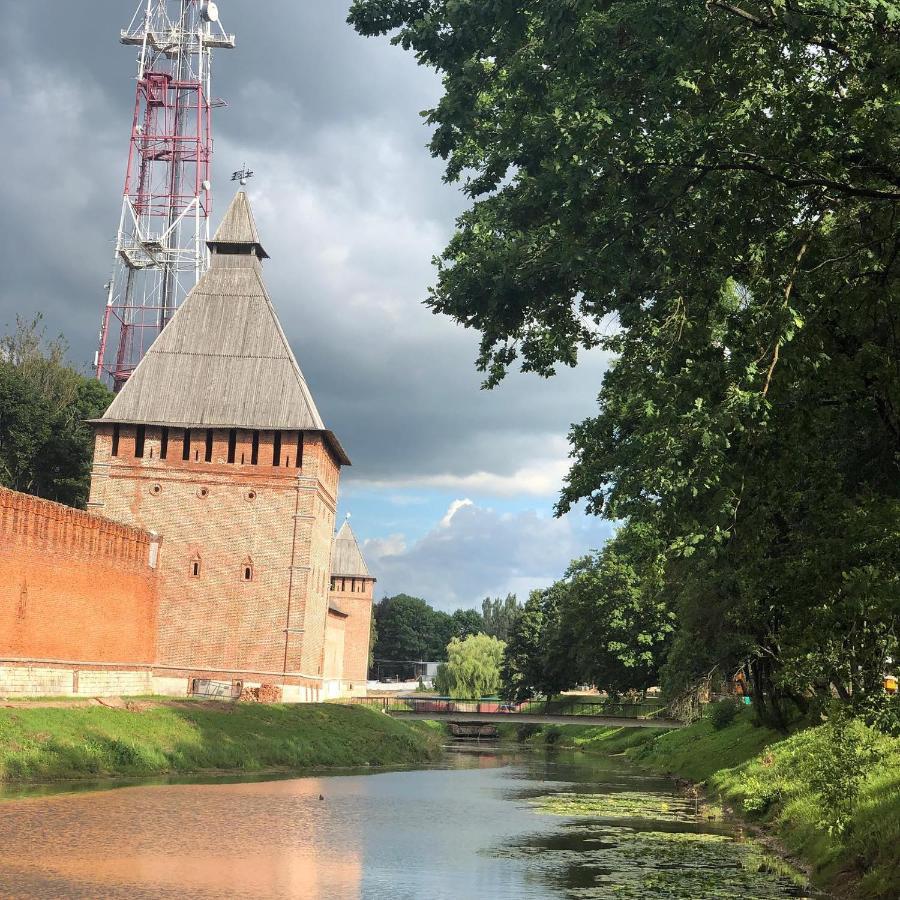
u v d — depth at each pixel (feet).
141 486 197.88
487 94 67.72
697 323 56.03
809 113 47.91
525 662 346.13
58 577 147.23
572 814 110.11
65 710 132.77
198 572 195.00
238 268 211.00
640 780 162.91
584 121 51.96
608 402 95.66
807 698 121.19
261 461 197.98
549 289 64.80
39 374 285.64
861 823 69.10
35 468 267.18
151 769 129.80
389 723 208.54
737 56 48.78
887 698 53.21
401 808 112.47
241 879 65.92
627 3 49.03
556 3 49.75
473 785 147.02
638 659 248.11
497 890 65.10
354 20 64.85
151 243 297.94
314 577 202.59
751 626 126.11
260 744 156.46
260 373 202.49
